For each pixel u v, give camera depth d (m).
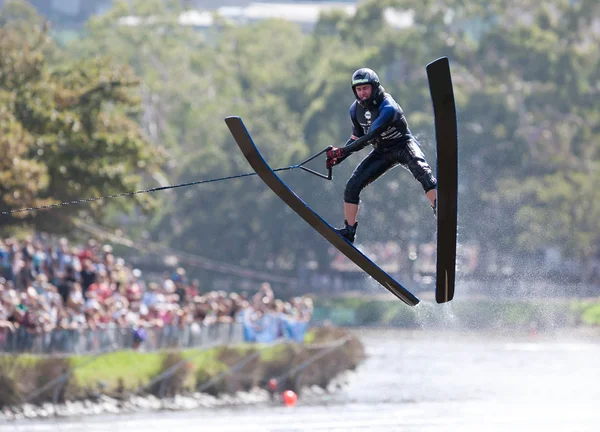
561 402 94.00
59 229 105.38
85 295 85.31
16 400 73.25
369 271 39.25
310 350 102.44
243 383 92.94
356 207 40.06
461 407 90.62
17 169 92.69
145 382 82.75
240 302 98.12
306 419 81.88
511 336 165.50
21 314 74.06
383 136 39.38
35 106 102.19
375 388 104.06
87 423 72.56
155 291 91.31
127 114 123.38
